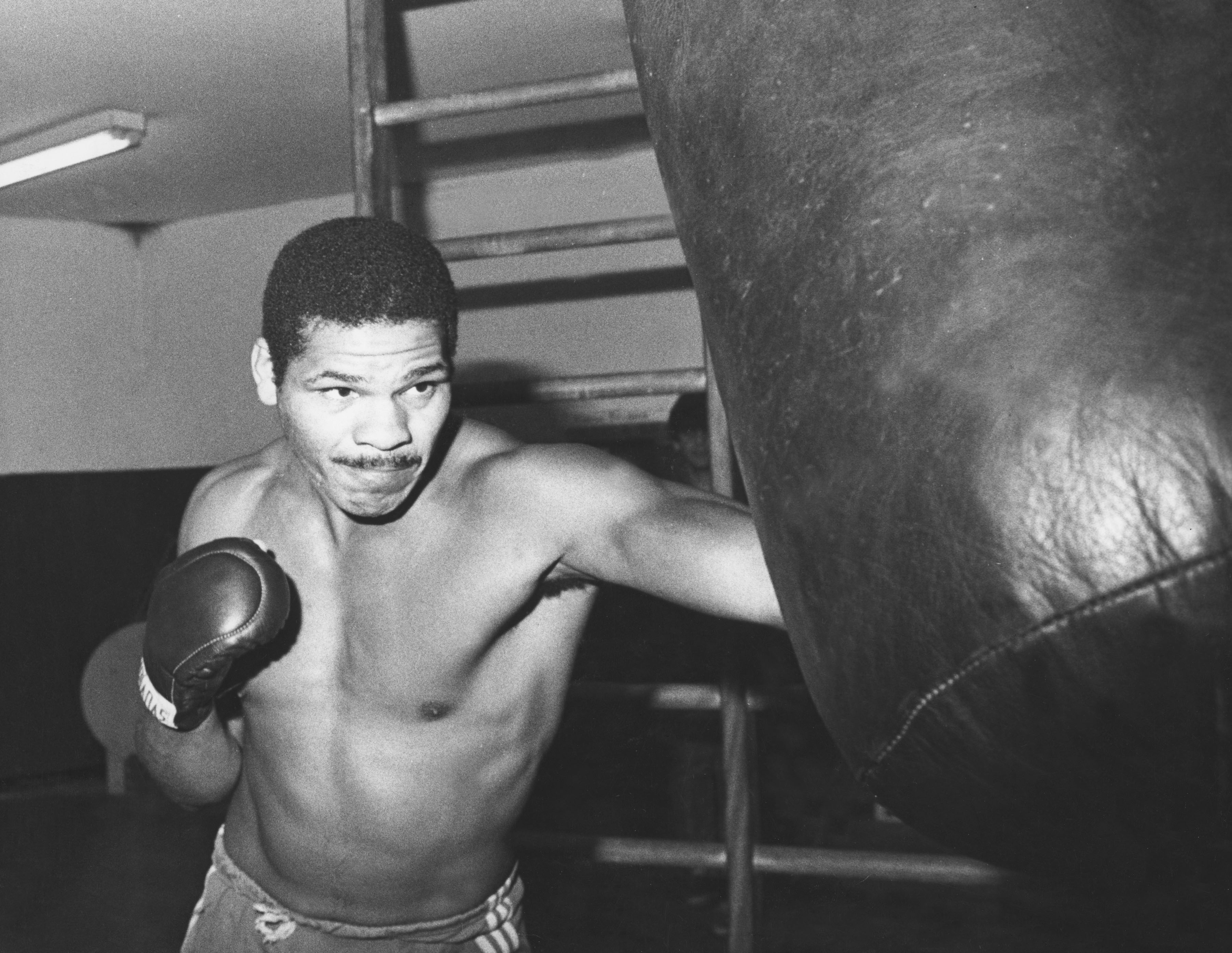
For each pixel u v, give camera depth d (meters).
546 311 5.44
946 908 4.30
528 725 1.56
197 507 1.66
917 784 0.87
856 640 0.85
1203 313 0.75
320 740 1.55
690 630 4.10
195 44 3.91
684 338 5.22
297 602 1.55
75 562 6.18
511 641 1.52
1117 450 0.74
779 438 0.89
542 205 5.45
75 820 5.59
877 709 0.85
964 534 0.78
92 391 6.15
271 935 1.63
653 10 1.08
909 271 0.83
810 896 4.46
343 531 1.53
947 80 0.86
